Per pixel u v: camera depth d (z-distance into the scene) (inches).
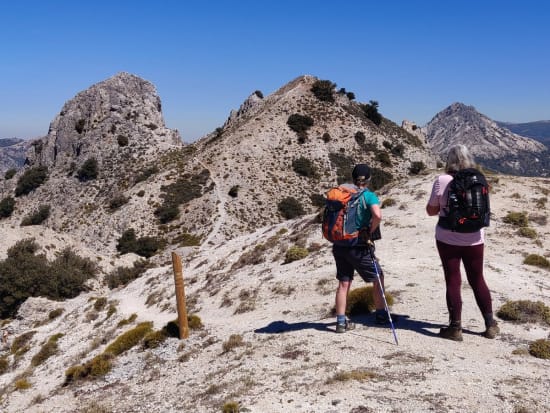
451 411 255.9
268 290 787.4
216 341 557.3
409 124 5556.1
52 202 4530.0
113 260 2516.0
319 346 399.5
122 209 3577.8
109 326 1059.3
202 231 3159.5
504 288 572.4
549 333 418.6
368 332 414.6
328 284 701.3
